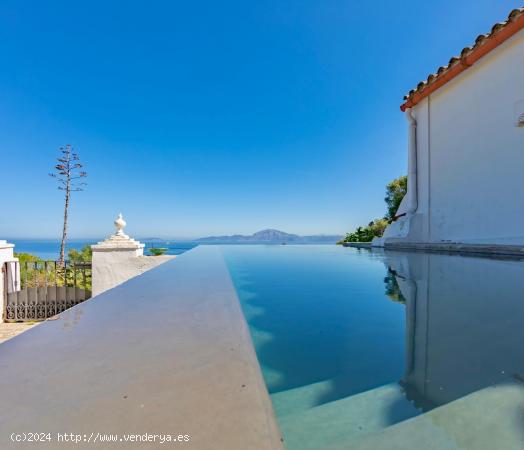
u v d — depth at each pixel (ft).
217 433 1.69
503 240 13.28
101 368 2.50
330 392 3.04
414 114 19.44
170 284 6.87
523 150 12.62
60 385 2.20
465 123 15.52
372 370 3.60
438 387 2.95
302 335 5.05
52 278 35.70
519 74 12.77
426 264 12.25
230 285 6.72
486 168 14.32
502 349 3.88
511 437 2.14
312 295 8.27
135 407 1.94
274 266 15.30
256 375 2.41
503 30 12.45
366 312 6.31
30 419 1.79
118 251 26.18
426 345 4.28
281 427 2.47
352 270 12.67
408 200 19.86
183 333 3.41
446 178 16.81
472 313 5.65
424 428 2.31
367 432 2.34
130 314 4.20
